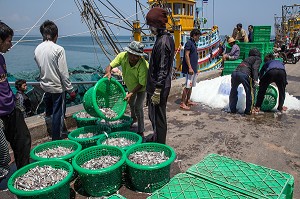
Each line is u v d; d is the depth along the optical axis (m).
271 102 6.21
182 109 6.64
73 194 3.22
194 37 6.29
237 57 10.08
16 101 3.49
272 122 5.56
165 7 12.34
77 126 4.95
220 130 5.19
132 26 12.68
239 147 4.40
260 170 2.37
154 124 4.03
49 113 5.07
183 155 4.16
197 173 2.32
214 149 4.35
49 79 4.04
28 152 3.53
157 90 3.68
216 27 17.61
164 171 3.15
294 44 19.61
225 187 2.12
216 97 6.98
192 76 6.45
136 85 4.49
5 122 3.27
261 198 1.95
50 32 4.00
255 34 12.41
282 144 4.48
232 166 2.45
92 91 4.11
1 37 2.99
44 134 4.90
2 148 3.12
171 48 3.70
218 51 17.83
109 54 11.12
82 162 3.38
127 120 4.74
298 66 14.11
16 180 2.86
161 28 3.70
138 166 3.05
